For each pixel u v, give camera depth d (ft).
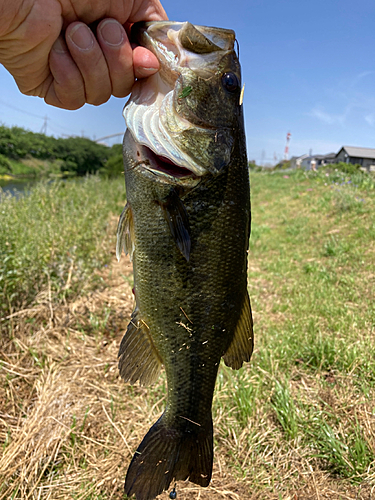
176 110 0.79
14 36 0.71
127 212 0.86
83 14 0.76
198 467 0.89
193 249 0.83
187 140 0.80
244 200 0.87
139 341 0.89
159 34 0.80
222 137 0.83
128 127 0.79
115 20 0.76
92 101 0.84
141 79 0.83
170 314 0.86
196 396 0.91
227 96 0.83
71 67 0.77
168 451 0.88
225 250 0.85
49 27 0.72
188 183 0.80
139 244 0.85
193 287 0.84
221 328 0.89
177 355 0.88
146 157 0.81
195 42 0.79
